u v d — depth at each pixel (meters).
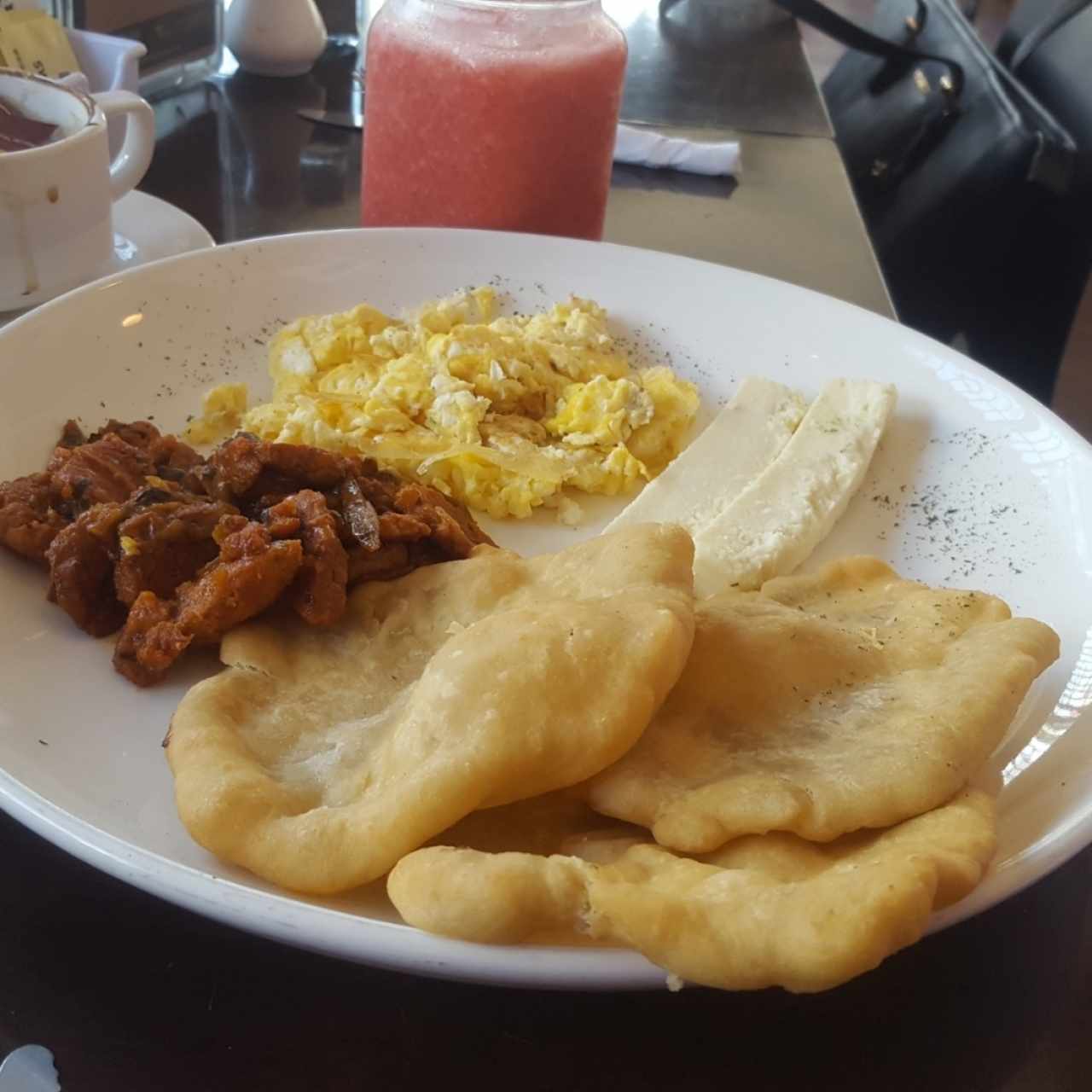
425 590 0.27
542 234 0.43
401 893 0.19
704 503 0.33
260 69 0.56
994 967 0.22
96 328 0.34
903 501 0.34
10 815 0.21
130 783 0.23
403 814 0.20
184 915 0.21
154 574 0.26
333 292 0.39
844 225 0.50
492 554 0.28
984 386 0.36
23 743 0.23
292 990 0.20
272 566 0.26
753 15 0.74
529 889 0.18
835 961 0.17
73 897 0.21
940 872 0.18
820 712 0.23
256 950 0.20
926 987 0.21
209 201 0.46
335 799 0.21
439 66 0.40
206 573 0.26
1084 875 0.24
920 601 0.27
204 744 0.22
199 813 0.20
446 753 0.20
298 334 0.37
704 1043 0.20
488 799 0.20
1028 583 0.30
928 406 0.36
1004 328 0.63
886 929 0.17
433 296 0.40
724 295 0.40
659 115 0.58
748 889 0.18
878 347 0.38
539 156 0.41
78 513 0.27
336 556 0.27
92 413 0.33
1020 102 0.59
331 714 0.24
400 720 0.22
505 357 0.36
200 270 0.36
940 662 0.24
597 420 0.35
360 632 0.26
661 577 0.24
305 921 0.18
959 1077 0.20
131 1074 0.18
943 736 0.21
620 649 0.21
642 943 0.17
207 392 0.35
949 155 0.62
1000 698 0.23
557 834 0.21
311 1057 0.19
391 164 0.42
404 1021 0.20
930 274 0.62
